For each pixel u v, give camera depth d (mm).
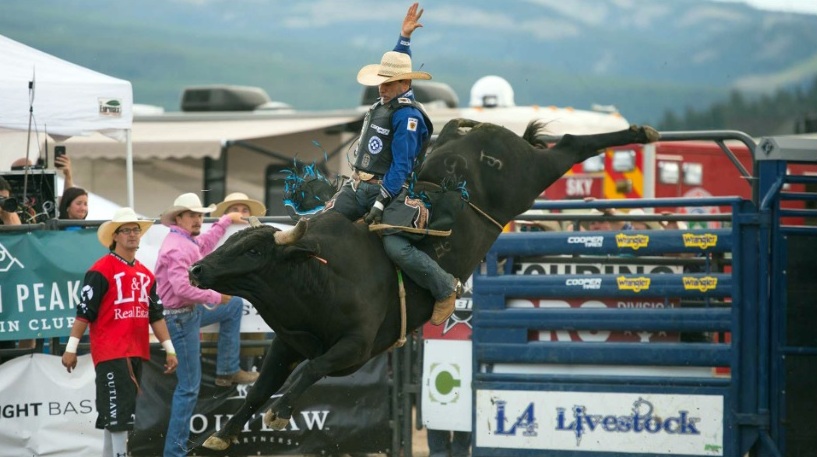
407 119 24344
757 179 31766
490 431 33250
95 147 58406
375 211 24250
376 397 34562
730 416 31859
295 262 22797
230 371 33719
